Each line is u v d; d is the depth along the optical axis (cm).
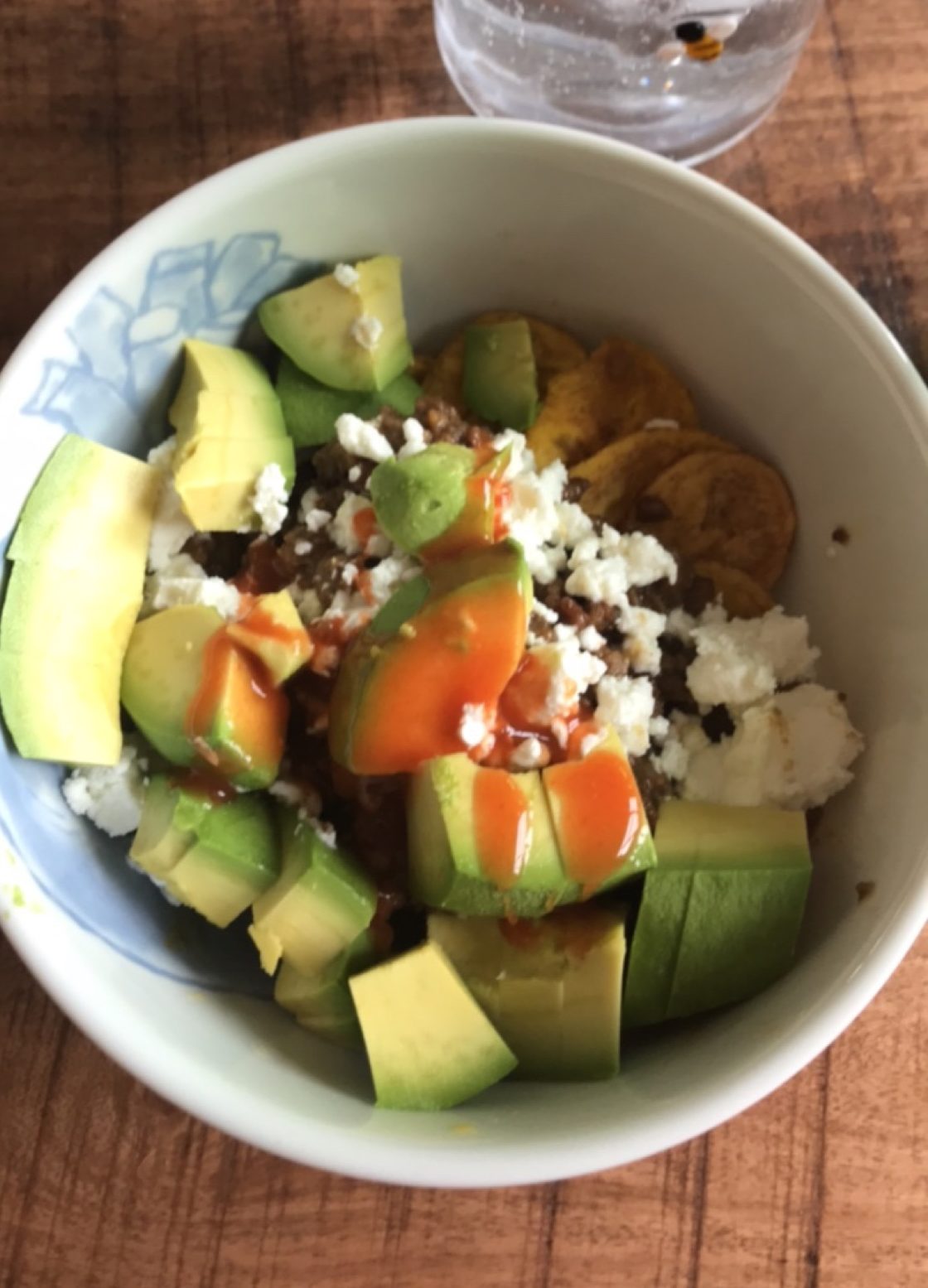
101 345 29
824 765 29
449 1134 26
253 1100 26
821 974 27
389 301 31
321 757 30
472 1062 27
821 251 34
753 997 28
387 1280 30
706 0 31
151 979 28
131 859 29
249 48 34
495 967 28
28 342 28
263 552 30
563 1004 28
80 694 28
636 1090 27
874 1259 30
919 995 31
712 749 31
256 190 29
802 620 31
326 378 31
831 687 31
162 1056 26
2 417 28
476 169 30
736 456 32
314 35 34
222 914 29
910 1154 30
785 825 29
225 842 28
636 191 30
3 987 31
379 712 28
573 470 32
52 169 34
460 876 27
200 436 30
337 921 28
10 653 28
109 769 29
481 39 33
